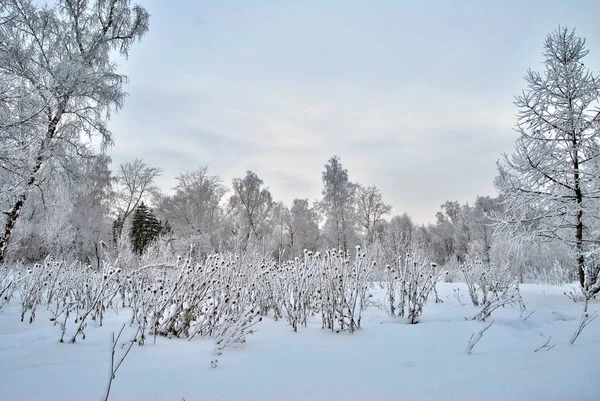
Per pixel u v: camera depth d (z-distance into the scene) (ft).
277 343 11.72
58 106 34.45
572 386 7.37
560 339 12.17
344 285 14.66
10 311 18.20
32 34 35.60
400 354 10.27
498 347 11.09
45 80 31.50
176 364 8.84
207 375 8.03
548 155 25.88
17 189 20.67
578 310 18.57
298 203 123.95
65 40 39.55
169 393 6.88
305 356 9.98
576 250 25.88
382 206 116.26
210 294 14.56
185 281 13.15
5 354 9.51
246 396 6.84
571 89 25.98
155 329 11.60
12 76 20.35
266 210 121.90
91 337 11.90
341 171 104.94
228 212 121.08
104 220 94.38
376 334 13.03
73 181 39.70
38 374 7.83
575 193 25.84
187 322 12.82
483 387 7.41
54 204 39.88
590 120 25.48
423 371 8.59
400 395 6.97
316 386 7.47
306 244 117.29
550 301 22.21
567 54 26.99
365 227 114.62
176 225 104.22
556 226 26.43
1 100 19.76
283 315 17.70
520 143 26.05
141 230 100.68
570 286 34.17
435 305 20.24
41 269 19.38
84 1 41.98
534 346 11.18
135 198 106.73
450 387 7.43
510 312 17.42
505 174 27.17
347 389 7.30
